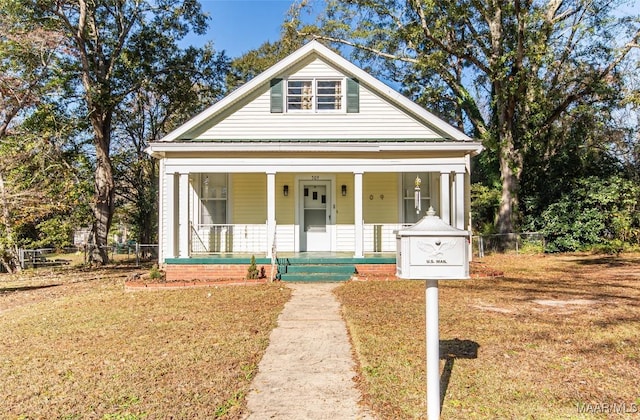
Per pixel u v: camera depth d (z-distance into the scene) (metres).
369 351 5.63
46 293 12.29
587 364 5.12
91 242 23.59
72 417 4.08
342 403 4.32
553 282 11.11
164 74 24.30
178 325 7.23
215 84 25.91
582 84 20.25
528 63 20.11
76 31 19.86
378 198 14.73
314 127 13.53
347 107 13.52
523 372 4.89
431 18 19.66
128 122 26.62
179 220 13.14
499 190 22.34
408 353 5.55
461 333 6.38
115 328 7.17
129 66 21.89
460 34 21.80
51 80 18.02
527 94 20.09
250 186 14.63
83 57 20.05
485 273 11.97
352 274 12.00
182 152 12.80
